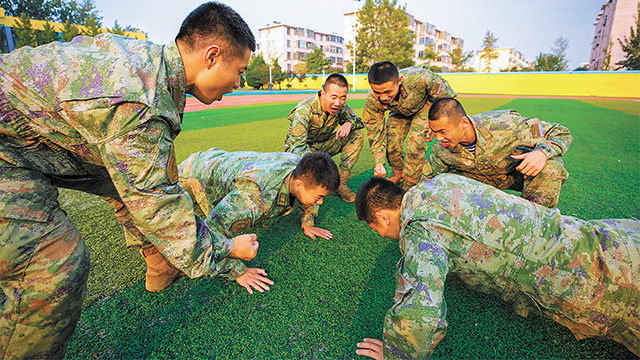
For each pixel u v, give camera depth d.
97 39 1.28
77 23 44.47
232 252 1.51
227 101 20.47
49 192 1.27
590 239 1.51
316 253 2.56
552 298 1.53
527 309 1.73
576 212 3.28
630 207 3.39
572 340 1.75
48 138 1.22
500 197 1.64
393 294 2.09
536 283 1.54
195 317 1.92
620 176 4.48
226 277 2.16
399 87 3.56
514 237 1.55
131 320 1.89
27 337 1.22
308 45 68.25
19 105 1.13
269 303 2.03
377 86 3.35
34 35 30.30
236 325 1.86
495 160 2.51
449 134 2.39
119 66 1.16
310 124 3.50
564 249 1.51
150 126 1.18
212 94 1.46
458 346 1.72
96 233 2.83
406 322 1.36
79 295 1.29
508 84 34.44
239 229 2.03
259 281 2.17
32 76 1.14
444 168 2.86
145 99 1.16
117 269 2.35
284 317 1.92
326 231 2.82
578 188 4.00
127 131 1.14
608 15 55.31
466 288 2.17
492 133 2.43
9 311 1.19
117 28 37.12
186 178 2.69
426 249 1.51
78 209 3.31
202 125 8.95
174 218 1.27
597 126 9.22
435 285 1.39
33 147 1.23
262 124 9.18
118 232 2.85
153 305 2.01
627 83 29.39
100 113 1.11
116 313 1.94
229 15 1.31
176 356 1.66
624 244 1.46
